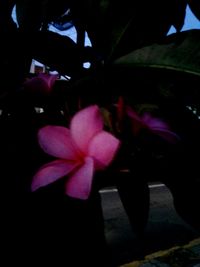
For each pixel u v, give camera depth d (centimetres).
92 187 26
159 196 406
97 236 26
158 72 27
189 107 29
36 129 30
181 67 26
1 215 25
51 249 25
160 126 26
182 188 26
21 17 38
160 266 217
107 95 29
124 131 24
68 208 26
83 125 22
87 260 25
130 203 26
